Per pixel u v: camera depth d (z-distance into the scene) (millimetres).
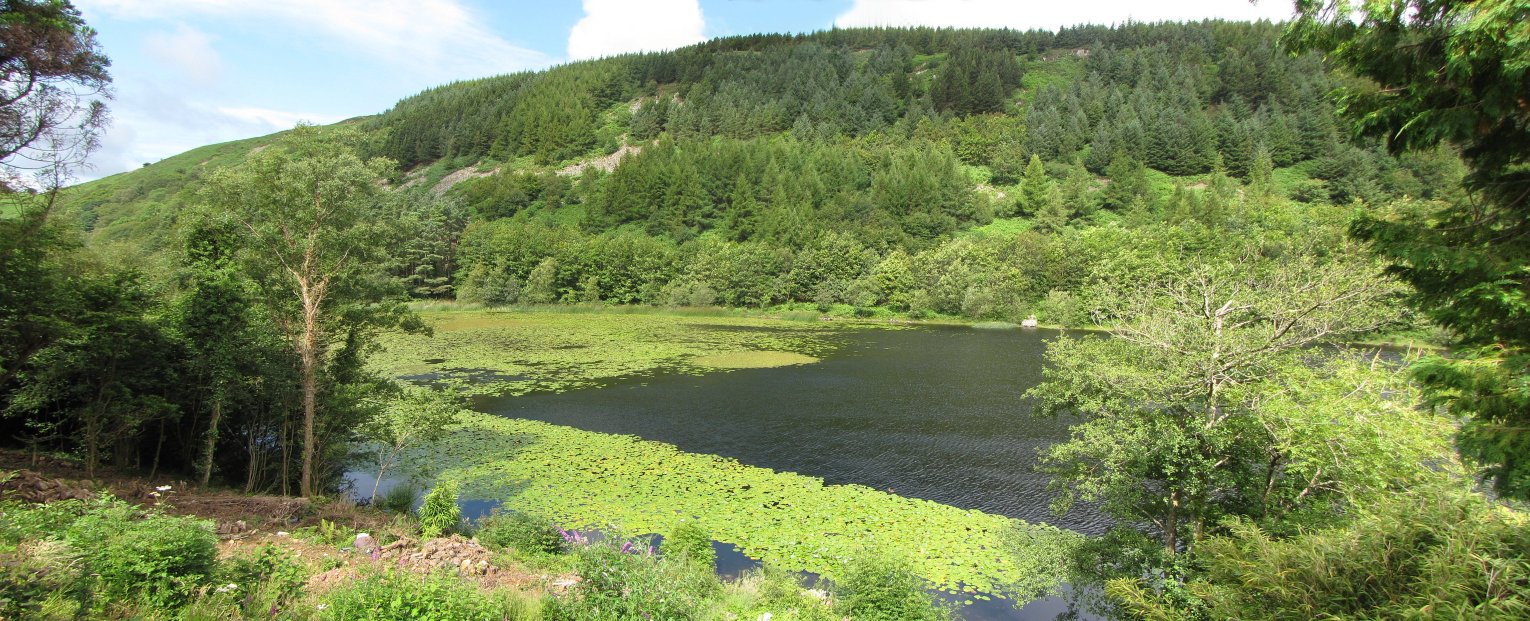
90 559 7891
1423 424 12805
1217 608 8078
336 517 15570
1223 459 14141
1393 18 5953
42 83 13867
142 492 15727
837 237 94875
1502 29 5137
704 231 119000
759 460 24188
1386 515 7391
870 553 12961
